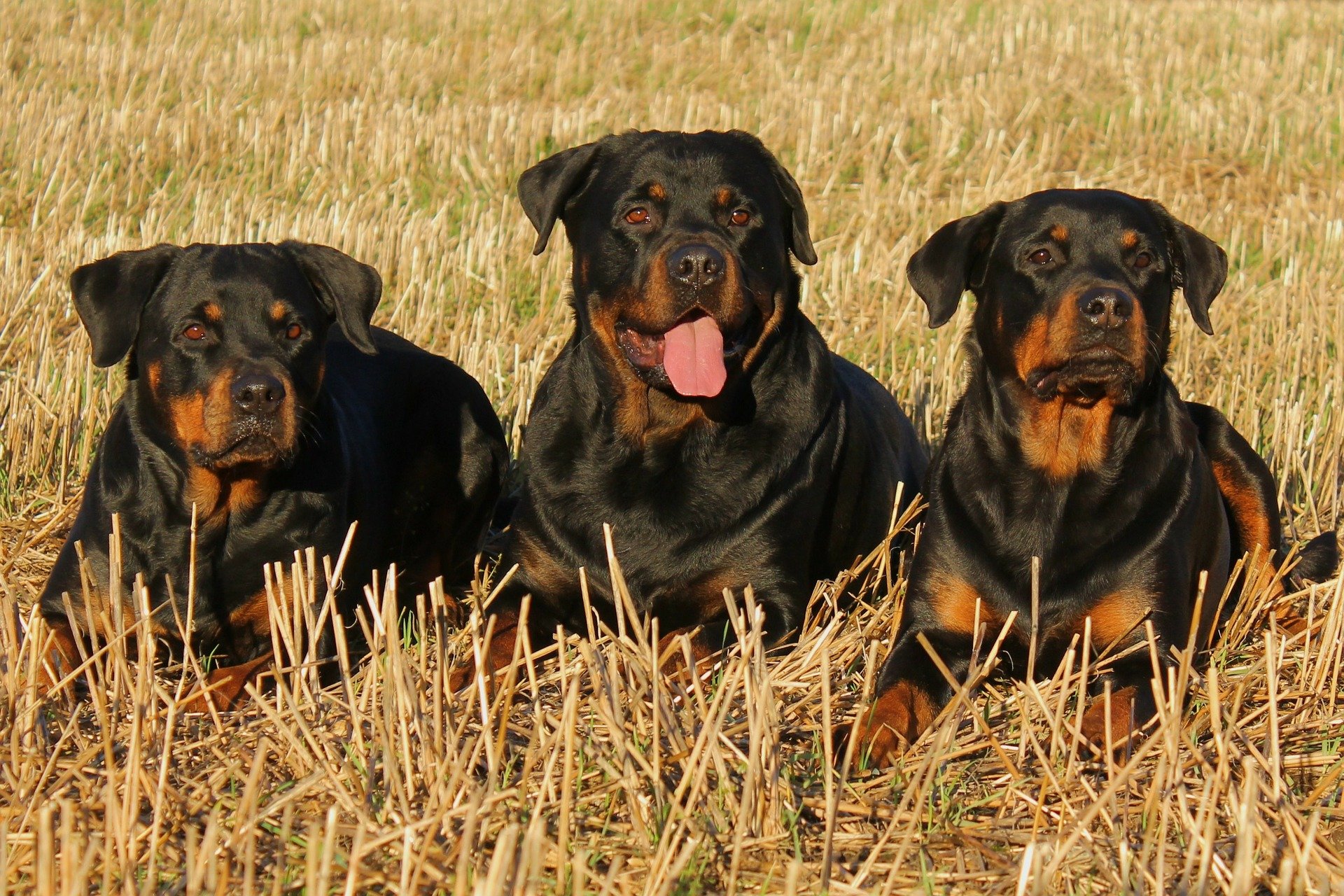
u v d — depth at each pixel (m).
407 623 7.78
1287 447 10.45
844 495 8.30
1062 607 6.83
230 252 7.62
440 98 22.84
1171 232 7.43
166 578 7.32
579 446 7.74
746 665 5.55
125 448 7.48
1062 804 5.42
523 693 6.52
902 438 9.62
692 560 7.58
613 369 7.59
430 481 9.49
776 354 7.71
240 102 21.31
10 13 26.55
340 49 25.20
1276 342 12.67
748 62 25.95
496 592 7.14
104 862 4.72
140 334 7.55
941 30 27.92
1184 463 7.09
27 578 8.15
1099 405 6.74
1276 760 5.36
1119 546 6.79
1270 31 28.72
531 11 29.19
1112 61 25.41
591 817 5.26
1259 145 20.70
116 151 18.09
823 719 5.54
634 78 24.78
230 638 7.61
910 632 7.09
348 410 8.76
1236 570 7.64
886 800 5.57
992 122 21.30
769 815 5.18
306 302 7.66
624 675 6.63
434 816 4.96
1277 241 16.27
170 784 5.50
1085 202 7.14
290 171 17.83
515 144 19.62
